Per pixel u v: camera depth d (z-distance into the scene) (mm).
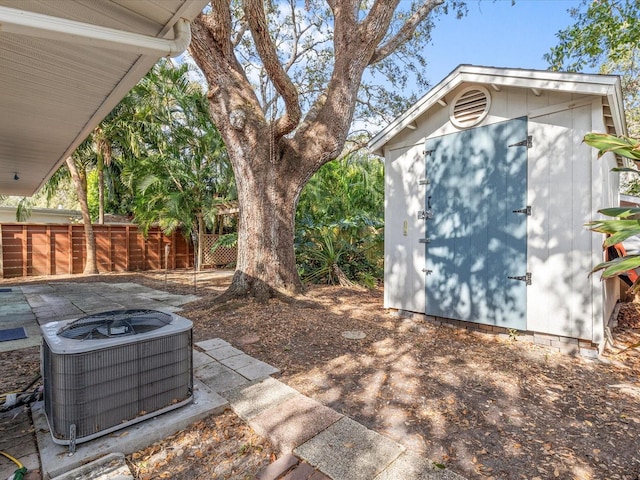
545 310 3762
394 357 3426
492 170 4156
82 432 1896
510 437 2098
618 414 2371
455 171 4504
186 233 11906
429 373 3043
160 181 10516
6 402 2262
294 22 10312
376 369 3121
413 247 4973
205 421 2266
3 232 9977
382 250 8891
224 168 11570
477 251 4273
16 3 1498
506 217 4043
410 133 5027
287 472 1776
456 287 4457
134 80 2404
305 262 8602
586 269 3492
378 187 10633
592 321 3459
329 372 3045
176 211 10508
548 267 3744
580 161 3547
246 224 5629
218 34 5316
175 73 10484
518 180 3959
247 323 4422
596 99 3428
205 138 11125
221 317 4699
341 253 8492
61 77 2373
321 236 8586
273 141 5605
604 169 3529
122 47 1586
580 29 6785
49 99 2719
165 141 11258
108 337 2039
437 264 4672
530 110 3881
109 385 1986
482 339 4051
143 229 11273
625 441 2062
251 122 5656
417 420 2277
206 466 1859
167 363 2232
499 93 4113
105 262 11805
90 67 2248
